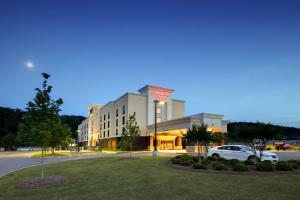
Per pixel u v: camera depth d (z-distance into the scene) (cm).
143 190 1002
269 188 1003
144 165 1772
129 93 5259
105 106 6775
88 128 8588
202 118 3775
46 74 1352
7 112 9694
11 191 1059
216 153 2130
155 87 5450
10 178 1431
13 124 9575
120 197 902
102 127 6950
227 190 977
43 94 1339
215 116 3894
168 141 5119
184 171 1474
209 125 3794
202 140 1897
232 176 1288
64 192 1005
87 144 8662
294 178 1218
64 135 3894
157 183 1134
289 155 3122
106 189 1038
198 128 1934
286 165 1431
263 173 1351
